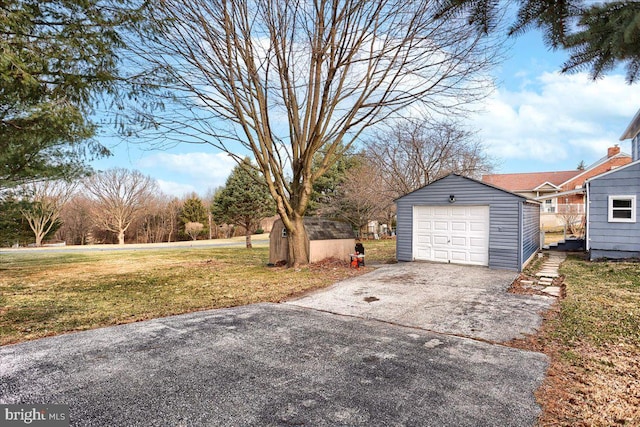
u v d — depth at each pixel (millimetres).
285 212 9656
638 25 1740
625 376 3027
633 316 4727
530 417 2398
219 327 4445
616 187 9844
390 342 3881
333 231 11516
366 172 20016
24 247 24172
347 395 2691
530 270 8898
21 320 4891
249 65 7898
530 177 28156
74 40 3729
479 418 2379
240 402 2588
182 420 2352
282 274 8859
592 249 10203
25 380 2945
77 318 4988
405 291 6637
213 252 16969
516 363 3303
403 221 10914
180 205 36938
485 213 9375
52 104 3582
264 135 8953
